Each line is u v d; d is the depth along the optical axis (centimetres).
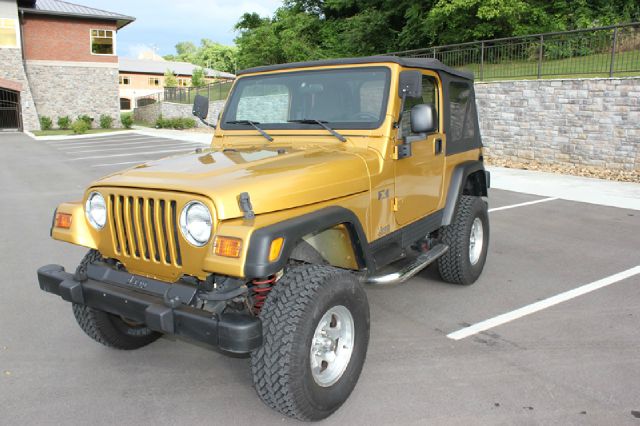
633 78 1180
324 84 404
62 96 3756
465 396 335
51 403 333
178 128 3497
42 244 713
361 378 358
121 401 335
